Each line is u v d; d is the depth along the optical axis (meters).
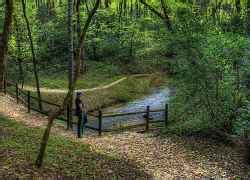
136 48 60.81
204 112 22.14
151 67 58.19
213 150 20.69
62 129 23.94
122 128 24.31
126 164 17.33
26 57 44.66
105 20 57.50
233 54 21.52
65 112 29.45
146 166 17.81
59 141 18.80
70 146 18.28
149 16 49.41
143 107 37.69
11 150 15.41
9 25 19.98
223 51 21.28
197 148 20.83
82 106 22.22
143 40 58.12
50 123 14.17
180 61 21.84
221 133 22.06
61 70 53.81
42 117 26.77
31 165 14.25
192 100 22.12
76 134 22.95
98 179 14.73
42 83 45.62
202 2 32.34
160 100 41.59
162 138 22.36
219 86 21.53
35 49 46.75
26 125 21.42
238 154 20.33
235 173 18.27
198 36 21.67
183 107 22.58
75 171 14.85
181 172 17.72
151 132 23.75
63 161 15.61
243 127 19.39
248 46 21.52
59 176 14.01
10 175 13.06
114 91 43.53
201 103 22.09
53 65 54.62
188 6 24.73
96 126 27.31
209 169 18.44
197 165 18.77
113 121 29.42
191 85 21.77
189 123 22.70
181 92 22.23
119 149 19.86
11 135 17.81
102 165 16.34
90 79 50.03
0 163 13.87
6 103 28.91
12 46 40.62
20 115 25.58
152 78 52.81
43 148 14.26
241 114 20.27
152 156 19.30
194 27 22.30
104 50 61.66
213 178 17.45
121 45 61.25
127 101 41.72
